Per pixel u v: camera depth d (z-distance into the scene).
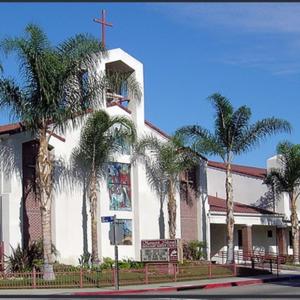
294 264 43.88
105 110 35.50
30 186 33.53
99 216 35.91
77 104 29.27
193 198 43.12
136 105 39.16
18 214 32.50
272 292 24.17
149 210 39.12
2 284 27.22
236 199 52.47
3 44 27.59
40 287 26.95
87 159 34.81
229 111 37.91
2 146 33.09
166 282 29.52
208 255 42.88
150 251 33.16
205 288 27.61
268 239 50.88
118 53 38.16
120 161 38.03
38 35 27.92
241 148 38.34
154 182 39.59
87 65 29.30
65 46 29.06
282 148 45.72
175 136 38.19
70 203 34.62
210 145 37.59
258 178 51.19
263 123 37.91
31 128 29.25
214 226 47.78
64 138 34.91
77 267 31.80
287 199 49.97
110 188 37.03
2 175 32.88
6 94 28.34
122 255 37.19
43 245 28.97
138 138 38.62
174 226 38.28
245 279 31.30
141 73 39.75
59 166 34.44
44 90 27.75
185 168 38.78
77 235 34.72
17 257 31.33
